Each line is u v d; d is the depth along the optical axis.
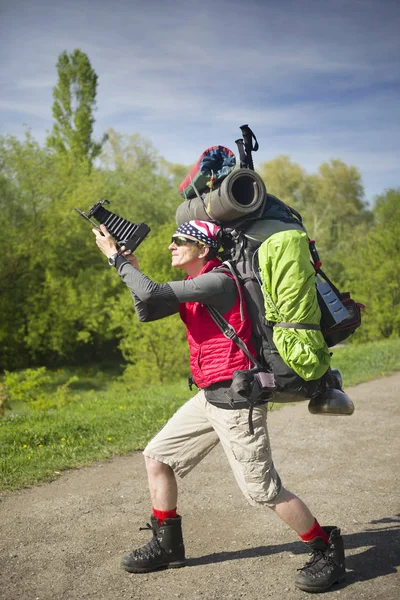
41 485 4.77
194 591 3.02
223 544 3.61
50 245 30.14
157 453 3.19
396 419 6.93
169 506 3.25
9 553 3.50
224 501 4.35
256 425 2.90
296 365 2.80
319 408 3.04
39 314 29.20
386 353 13.05
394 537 3.64
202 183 3.15
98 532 3.81
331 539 3.01
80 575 3.22
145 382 20.64
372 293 24.67
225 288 2.87
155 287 2.80
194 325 2.96
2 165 29.64
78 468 5.23
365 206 65.88
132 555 3.25
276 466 5.21
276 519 3.98
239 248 3.01
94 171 33.22
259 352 2.92
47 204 29.81
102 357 36.34
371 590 3.00
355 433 6.30
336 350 14.39
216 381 2.90
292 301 2.77
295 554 3.44
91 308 29.67
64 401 13.11
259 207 3.03
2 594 3.01
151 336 20.33
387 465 5.16
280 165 64.81
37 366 33.00
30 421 7.64
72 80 39.53
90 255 32.25
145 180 42.34
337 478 4.84
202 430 3.15
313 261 3.04
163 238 25.80
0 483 4.73
